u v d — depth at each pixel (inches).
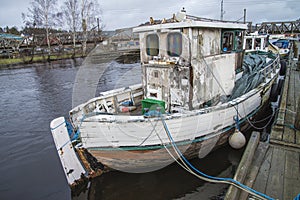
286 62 685.3
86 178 205.8
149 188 206.7
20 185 224.4
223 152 252.4
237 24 258.4
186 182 213.2
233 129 248.4
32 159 275.4
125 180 216.1
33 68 1081.4
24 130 366.6
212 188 205.9
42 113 445.7
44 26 1518.2
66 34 1606.8
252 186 140.6
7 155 287.1
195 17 225.3
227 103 228.5
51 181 228.8
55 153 288.0
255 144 175.9
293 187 138.8
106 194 200.8
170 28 207.8
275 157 169.0
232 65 275.4
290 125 219.1
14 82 763.4
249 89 286.4
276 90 434.9
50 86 679.7
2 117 429.1
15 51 1346.0
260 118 348.5
